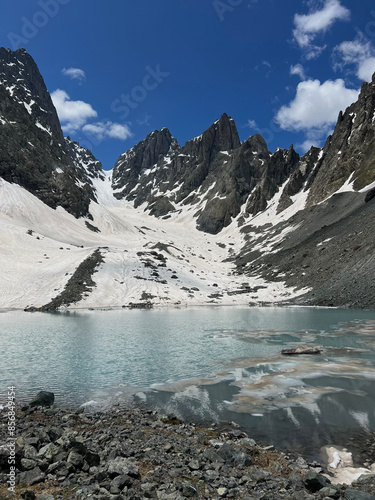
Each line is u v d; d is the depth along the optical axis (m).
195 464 9.05
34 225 149.00
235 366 22.66
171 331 39.09
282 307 70.00
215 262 150.88
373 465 9.53
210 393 16.95
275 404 15.09
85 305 76.38
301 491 7.67
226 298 89.25
